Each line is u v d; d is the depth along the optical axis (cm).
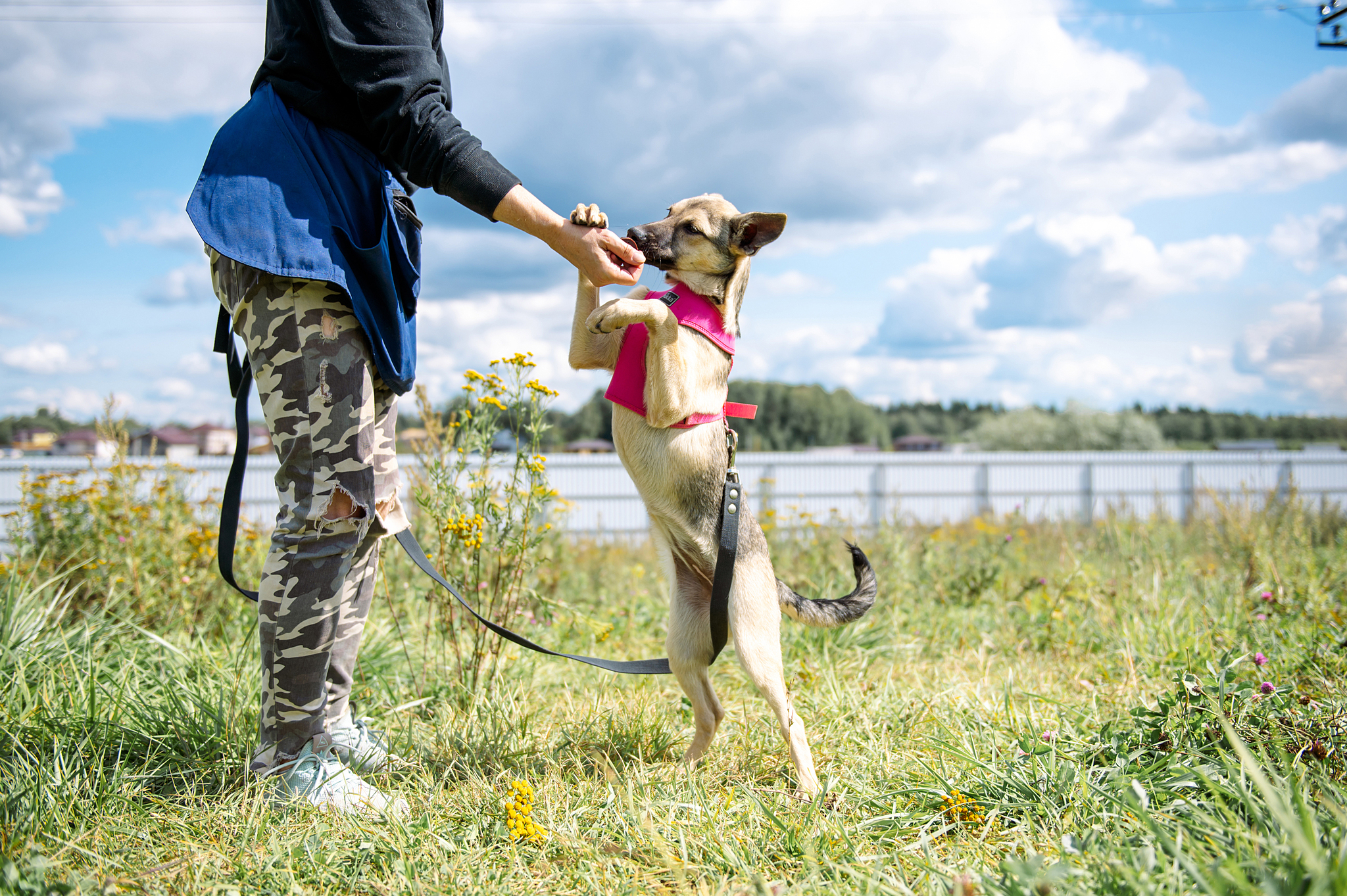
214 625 488
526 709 348
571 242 263
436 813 243
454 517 371
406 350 266
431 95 248
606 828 233
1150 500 2238
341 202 249
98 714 295
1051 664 457
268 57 254
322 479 244
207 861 204
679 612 326
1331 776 243
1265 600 496
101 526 515
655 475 307
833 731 336
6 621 348
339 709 290
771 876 208
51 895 175
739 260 325
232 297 248
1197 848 188
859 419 6412
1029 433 4438
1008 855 208
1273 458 2223
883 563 698
